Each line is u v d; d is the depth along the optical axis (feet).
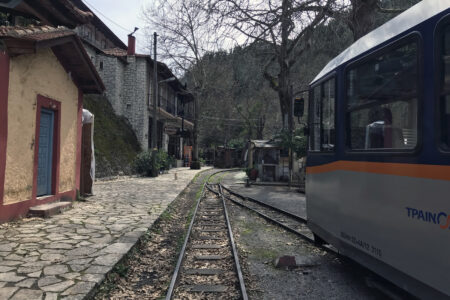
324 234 16.38
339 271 15.69
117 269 15.03
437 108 8.73
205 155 180.45
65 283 12.63
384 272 10.90
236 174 104.32
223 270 15.61
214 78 108.88
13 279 12.89
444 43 8.70
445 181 8.22
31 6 25.00
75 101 32.91
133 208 30.73
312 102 18.90
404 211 9.84
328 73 16.24
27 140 24.48
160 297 12.70
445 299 8.16
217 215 31.24
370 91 12.19
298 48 57.36
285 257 16.66
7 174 22.31
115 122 79.10
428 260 8.78
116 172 63.72
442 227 8.27
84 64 30.71
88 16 29.37
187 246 19.84
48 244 17.87
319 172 17.15
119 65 84.53
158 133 103.24
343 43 45.19
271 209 35.65
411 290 9.53
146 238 21.18
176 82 108.58
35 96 25.43
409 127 9.91
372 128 11.98
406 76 10.14
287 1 41.65
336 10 39.52
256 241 21.61
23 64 23.79
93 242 18.52
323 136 16.85
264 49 57.98
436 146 8.64
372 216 11.64
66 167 31.45
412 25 9.98
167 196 40.45
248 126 162.61
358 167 12.72
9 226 21.53
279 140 69.00
